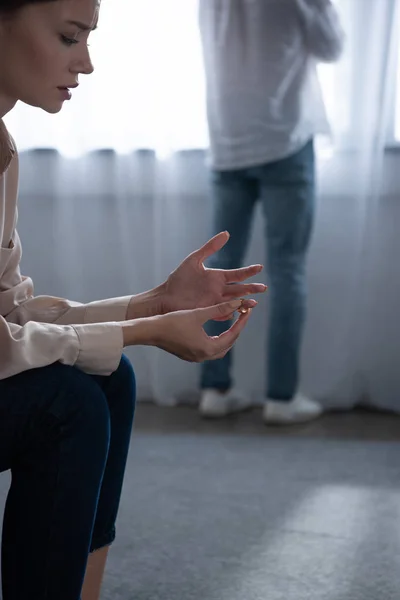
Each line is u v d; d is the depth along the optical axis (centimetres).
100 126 312
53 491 97
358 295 306
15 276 125
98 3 105
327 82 298
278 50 271
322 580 172
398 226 304
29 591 98
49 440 97
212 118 284
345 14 293
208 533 197
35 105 107
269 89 273
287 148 276
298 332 289
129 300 124
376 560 182
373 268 306
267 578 173
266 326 314
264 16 271
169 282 125
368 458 257
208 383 303
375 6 290
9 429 96
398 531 198
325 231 306
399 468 247
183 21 302
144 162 313
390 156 302
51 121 313
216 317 108
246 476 239
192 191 311
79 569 99
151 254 319
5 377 96
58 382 97
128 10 303
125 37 304
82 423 97
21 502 99
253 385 318
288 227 282
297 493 225
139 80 307
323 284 308
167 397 321
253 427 292
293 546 189
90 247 320
